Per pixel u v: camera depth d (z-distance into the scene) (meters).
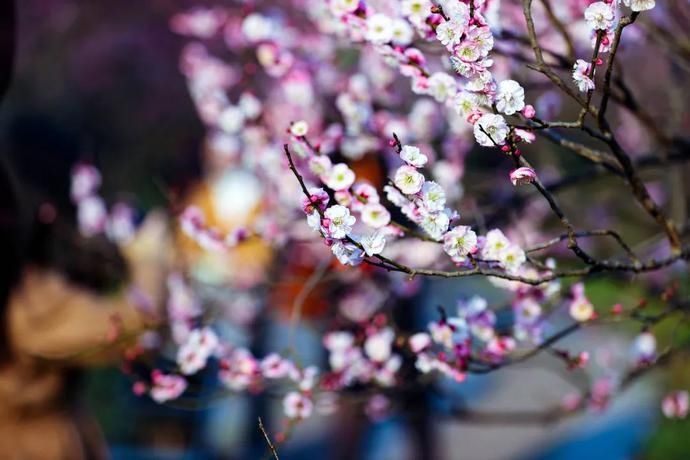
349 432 6.79
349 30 3.14
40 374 4.13
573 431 9.34
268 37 3.70
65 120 11.09
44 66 11.81
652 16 4.01
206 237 4.00
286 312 5.53
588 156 3.02
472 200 3.79
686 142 3.63
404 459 7.14
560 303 3.57
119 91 11.78
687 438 7.51
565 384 10.55
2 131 5.33
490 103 2.31
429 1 2.69
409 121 3.87
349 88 3.75
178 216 4.07
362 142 3.70
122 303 4.17
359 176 3.74
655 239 3.62
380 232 2.56
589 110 2.46
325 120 4.18
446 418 4.07
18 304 4.10
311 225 2.32
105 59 11.84
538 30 3.86
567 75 3.62
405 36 2.84
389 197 2.61
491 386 10.77
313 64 4.26
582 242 5.00
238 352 3.55
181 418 8.08
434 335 3.07
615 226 5.15
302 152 2.92
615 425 9.20
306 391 3.43
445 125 4.03
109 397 8.02
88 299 4.16
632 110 3.52
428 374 3.75
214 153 5.99
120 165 10.09
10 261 4.09
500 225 3.80
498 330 3.27
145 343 4.27
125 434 8.04
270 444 2.59
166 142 10.80
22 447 4.13
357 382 3.93
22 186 4.91
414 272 2.39
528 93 4.14
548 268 2.59
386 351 3.57
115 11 11.89
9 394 4.11
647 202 2.85
